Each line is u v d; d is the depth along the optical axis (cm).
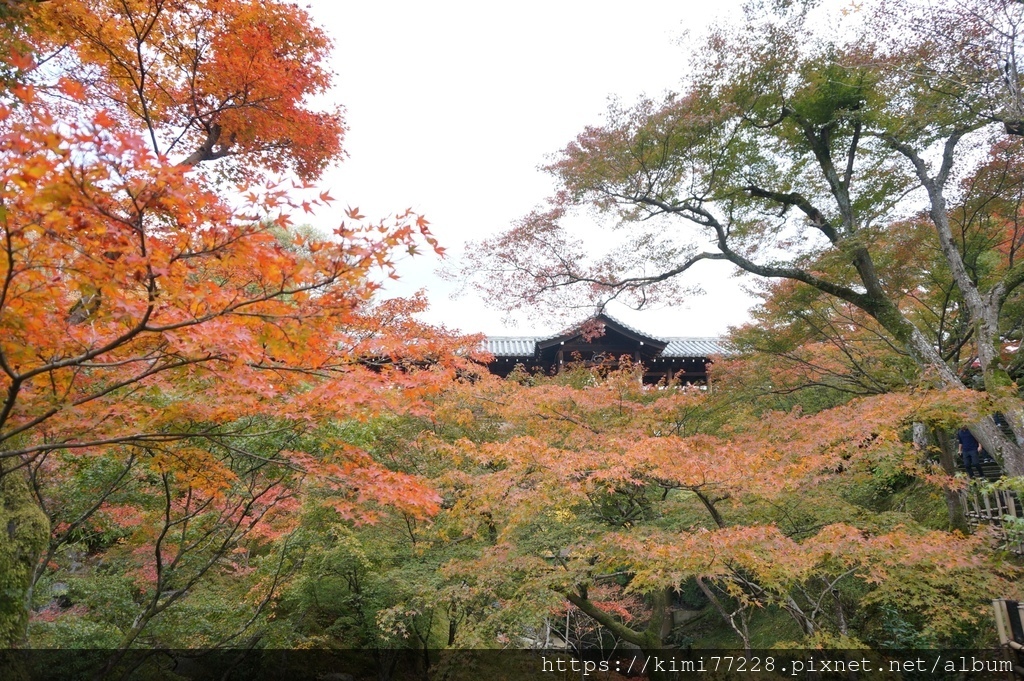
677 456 687
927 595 624
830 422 748
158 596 707
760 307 1297
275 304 360
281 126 727
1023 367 1085
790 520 824
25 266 302
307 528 903
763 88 1198
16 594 604
